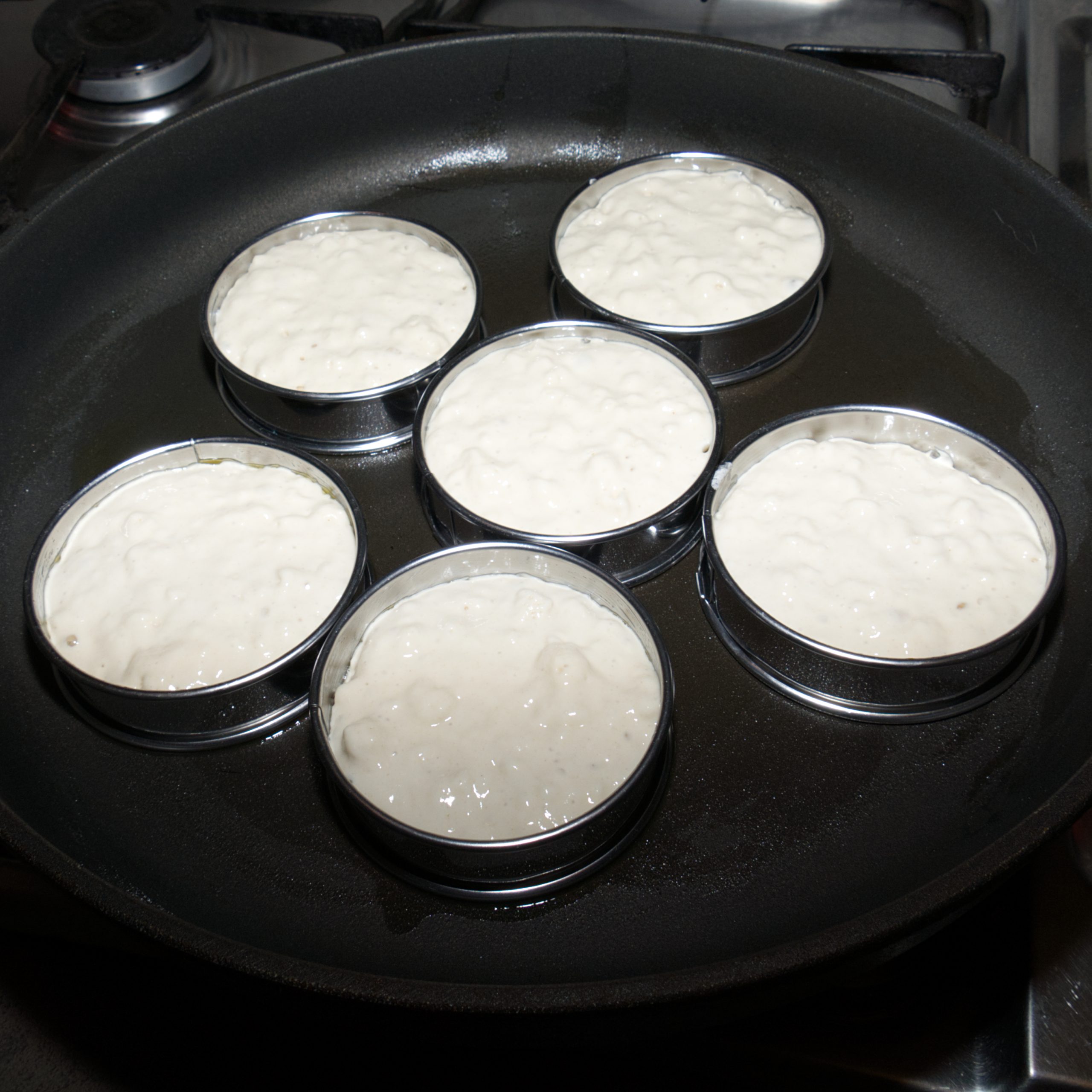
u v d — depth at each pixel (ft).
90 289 1.76
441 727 1.43
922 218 1.77
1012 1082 1.39
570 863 1.40
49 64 1.94
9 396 1.68
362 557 1.51
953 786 1.44
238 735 1.49
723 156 1.81
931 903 1.26
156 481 1.61
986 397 1.66
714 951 1.38
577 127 1.91
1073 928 1.45
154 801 1.47
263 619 1.50
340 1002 1.24
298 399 1.63
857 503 1.55
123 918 1.28
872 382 1.69
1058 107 1.81
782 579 1.51
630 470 1.57
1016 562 1.52
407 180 1.91
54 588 1.54
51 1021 1.57
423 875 1.41
